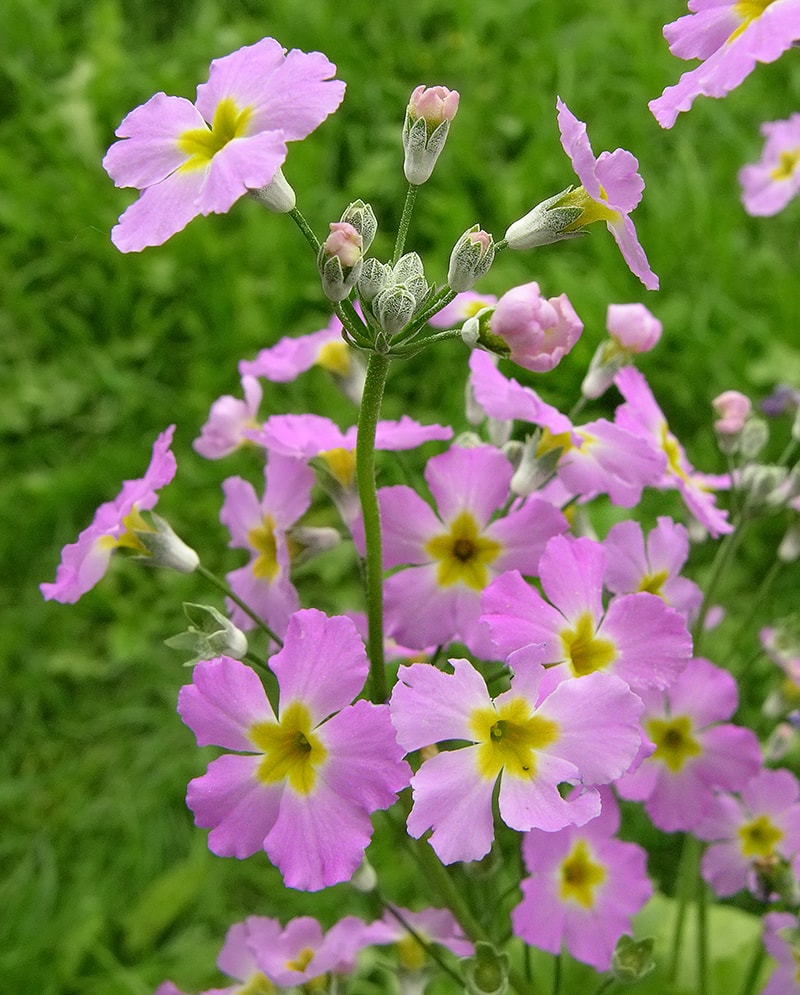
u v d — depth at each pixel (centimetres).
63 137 33
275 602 12
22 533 27
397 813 14
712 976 18
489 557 12
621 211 10
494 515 13
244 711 10
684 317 28
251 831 10
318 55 10
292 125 9
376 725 9
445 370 28
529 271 29
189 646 11
